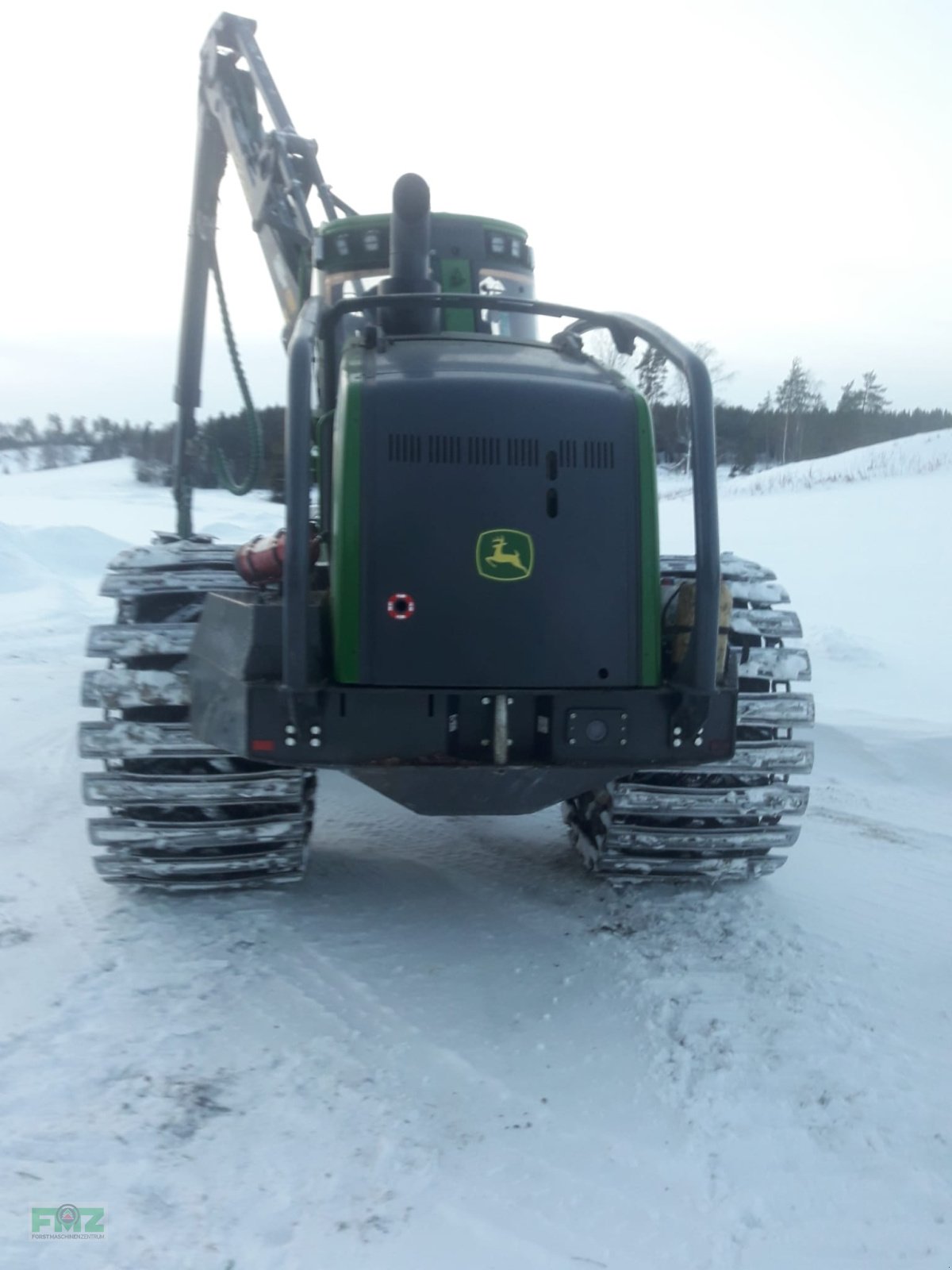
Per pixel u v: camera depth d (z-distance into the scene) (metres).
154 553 4.63
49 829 5.56
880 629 12.54
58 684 9.27
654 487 3.91
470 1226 2.73
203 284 8.20
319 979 3.96
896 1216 2.84
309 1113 3.16
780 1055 3.55
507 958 4.19
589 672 3.80
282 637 3.62
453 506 3.73
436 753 3.73
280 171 6.66
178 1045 3.47
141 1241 2.62
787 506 28.38
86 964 4.00
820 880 5.10
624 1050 3.56
